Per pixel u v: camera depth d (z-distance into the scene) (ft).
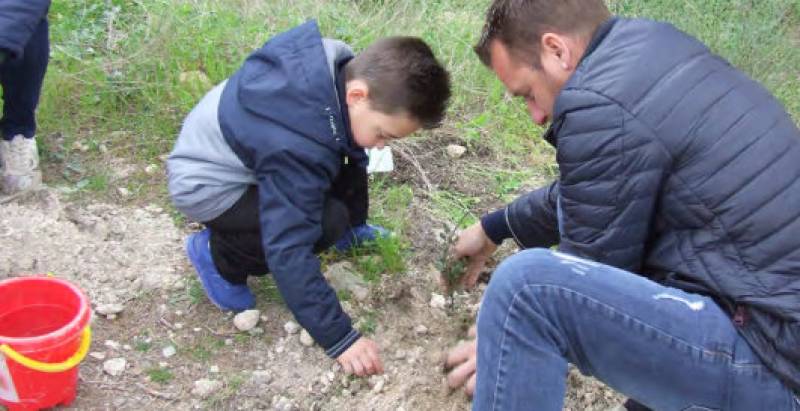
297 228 7.89
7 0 8.68
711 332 6.19
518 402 6.46
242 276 8.89
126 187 10.69
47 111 11.44
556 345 6.42
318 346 8.82
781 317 6.02
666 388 6.41
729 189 6.19
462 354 8.55
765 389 6.15
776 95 14.97
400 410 8.36
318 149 7.84
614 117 6.33
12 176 10.11
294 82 7.89
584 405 8.61
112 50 12.75
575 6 6.79
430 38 14.03
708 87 6.39
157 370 8.36
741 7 16.31
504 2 7.06
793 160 6.29
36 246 9.45
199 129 8.47
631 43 6.56
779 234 6.12
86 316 7.45
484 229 9.20
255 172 8.13
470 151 12.34
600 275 6.31
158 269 9.48
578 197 6.61
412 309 9.43
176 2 13.67
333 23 14.08
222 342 8.77
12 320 7.89
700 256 6.38
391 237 9.95
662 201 6.52
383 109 7.95
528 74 7.16
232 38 13.12
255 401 8.24
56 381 7.51
